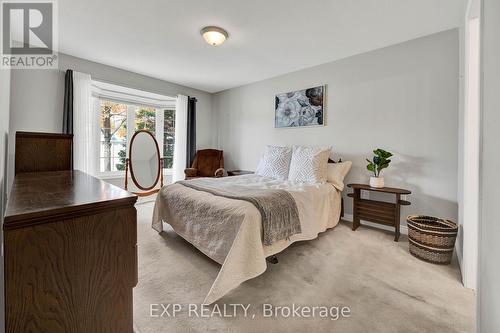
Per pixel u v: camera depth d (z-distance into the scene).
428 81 2.47
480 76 1.04
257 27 2.33
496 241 0.87
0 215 1.02
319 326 1.27
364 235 2.59
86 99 3.18
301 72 3.54
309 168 2.84
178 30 2.41
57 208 0.54
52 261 0.55
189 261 1.97
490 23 0.96
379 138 2.81
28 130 2.81
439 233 1.93
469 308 1.41
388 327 1.26
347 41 2.62
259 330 1.25
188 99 4.48
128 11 2.08
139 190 4.19
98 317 0.62
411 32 2.41
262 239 1.71
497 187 0.87
